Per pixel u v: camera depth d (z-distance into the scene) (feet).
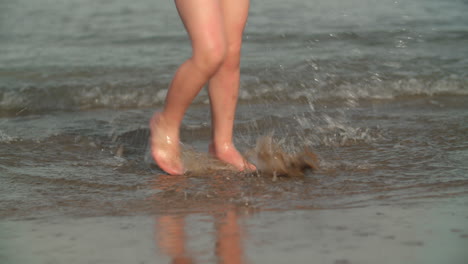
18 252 17.16
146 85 50.93
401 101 45.73
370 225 18.57
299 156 26.99
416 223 18.62
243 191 23.86
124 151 32.07
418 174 25.58
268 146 27.43
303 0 97.30
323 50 63.00
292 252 16.21
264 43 67.62
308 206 21.35
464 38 68.54
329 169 26.91
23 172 27.43
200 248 16.92
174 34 76.38
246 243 17.17
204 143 33.71
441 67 55.11
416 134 33.45
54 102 46.96
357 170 26.61
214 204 22.12
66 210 21.86
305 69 54.85
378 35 70.08
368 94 47.67
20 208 22.18
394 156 28.84
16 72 56.95
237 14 25.45
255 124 37.45
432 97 47.06
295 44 66.59
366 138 32.89
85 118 41.57
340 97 46.88
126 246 17.42
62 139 34.35
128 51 66.95
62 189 24.85
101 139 34.71
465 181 24.27
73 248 17.40
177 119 26.45
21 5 101.60
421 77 51.65
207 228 18.90
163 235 18.37
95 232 18.98
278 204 21.76
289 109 42.93
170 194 23.75
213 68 23.66
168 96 25.58
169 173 26.96
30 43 72.74
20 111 44.60
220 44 23.20
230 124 27.78
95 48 69.10
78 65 59.67
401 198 22.03
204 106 44.11
